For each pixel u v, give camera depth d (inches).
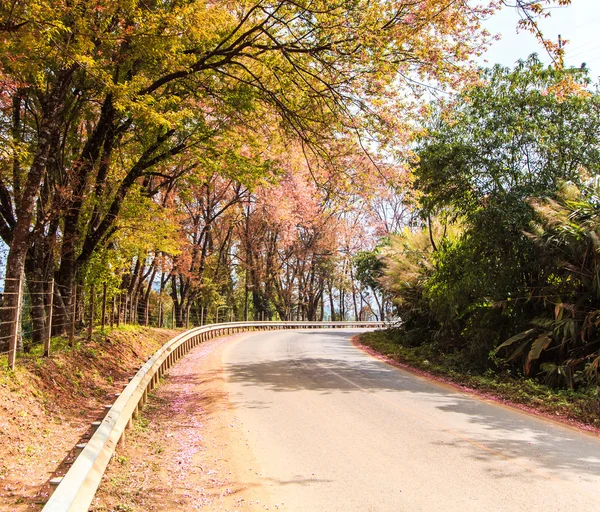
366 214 1855.3
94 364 439.5
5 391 272.8
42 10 280.1
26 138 499.2
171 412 352.5
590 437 286.5
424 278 820.0
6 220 489.4
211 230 1375.5
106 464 198.2
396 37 394.9
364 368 585.9
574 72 506.9
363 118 455.8
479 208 575.2
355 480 211.0
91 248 536.4
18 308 329.7
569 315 447.2
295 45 437.4
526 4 259.8
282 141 554.9
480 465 229.6
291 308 2011.6
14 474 205.0
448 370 554.9
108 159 534.0
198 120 559.8
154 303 1272.1
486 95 552.4
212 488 203.6
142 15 367.6
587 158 518.9
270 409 353.4
